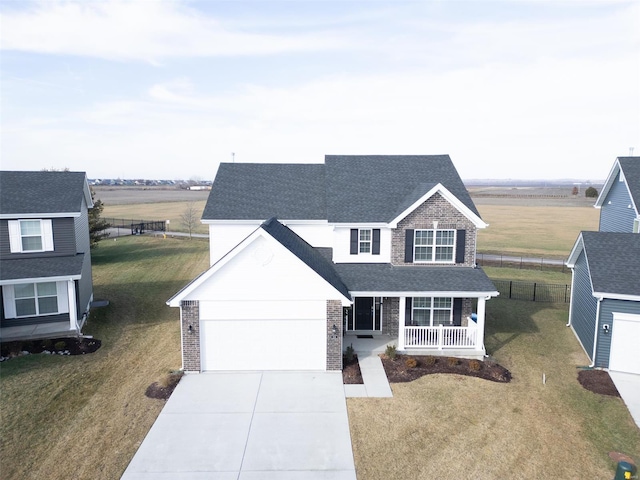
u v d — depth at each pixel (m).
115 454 13.18
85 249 26.30
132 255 43.06
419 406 15.91
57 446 13.53
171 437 14.01
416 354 20.17
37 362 19.25
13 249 22.86
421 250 22.36
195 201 119.25
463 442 13.81
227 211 24.41
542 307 28.48
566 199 141.00
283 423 14.83
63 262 22.95
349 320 22.88
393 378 18.03
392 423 14.84
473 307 25.03
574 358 20.38
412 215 22.02
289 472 12.44
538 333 23.70
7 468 12.53
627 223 24.56
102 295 29.30
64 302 23.31
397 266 22.38
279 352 18.59
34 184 24.31
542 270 40.12
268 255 17.98
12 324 22.45
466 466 12.70
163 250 45.81
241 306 18.25
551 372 18.84
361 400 16.31
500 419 15.10
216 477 12.23
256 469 12.55
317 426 14.65
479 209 105.38
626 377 18.34
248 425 14.70
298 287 18.20
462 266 22.30
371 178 26.03
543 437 14.11
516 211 100.12
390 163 27.30
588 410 15.75
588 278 21.00
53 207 23.19
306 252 20.91
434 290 20.09
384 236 22.98
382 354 20.25
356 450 13.41
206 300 18.17
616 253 20.20
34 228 23.09
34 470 12.46
